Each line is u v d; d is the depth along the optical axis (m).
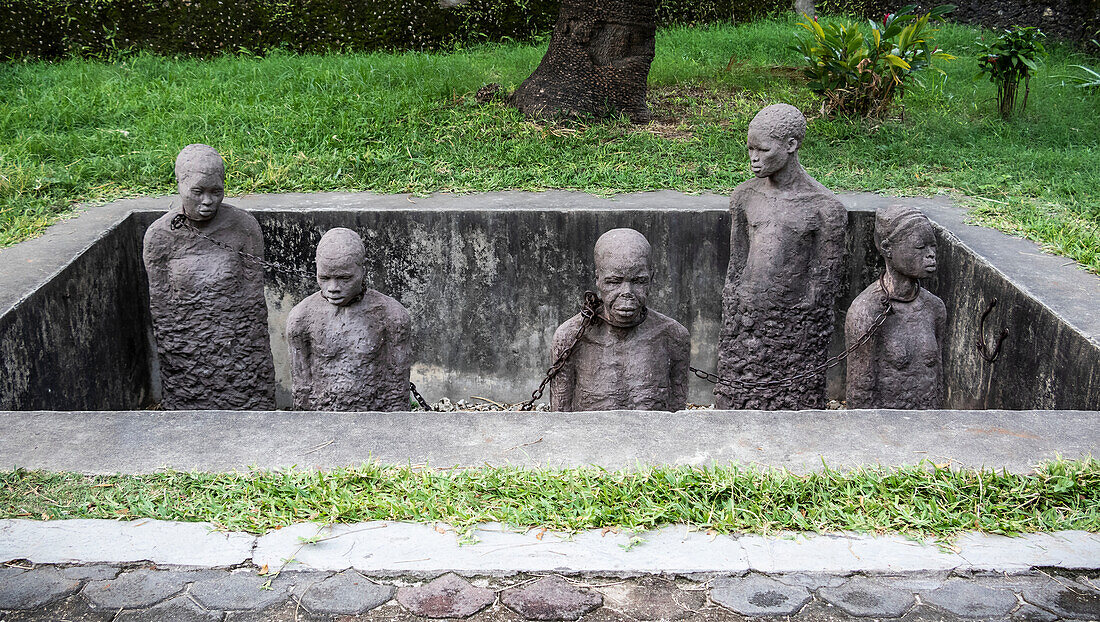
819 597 2.96
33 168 7.58
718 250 6.87
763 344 5.78
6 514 3.28
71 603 2.94
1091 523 3.24
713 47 11.84
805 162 8.10
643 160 8.05
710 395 7.17
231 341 5.95
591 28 9.03
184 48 12.12
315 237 6.89
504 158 8.05
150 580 3.03
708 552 3.12
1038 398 5.10
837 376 7.11
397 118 8.84
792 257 5.60
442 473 3.46
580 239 6.87
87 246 6.20
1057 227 6.37
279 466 3.53
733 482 3.37
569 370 4.95
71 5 11.80
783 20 13.29
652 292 6.95
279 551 3.13
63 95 9.43
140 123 8.78
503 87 9.79
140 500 3.33
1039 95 10.19
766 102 9.78
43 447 3.64
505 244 6.89
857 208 6.89
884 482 3.40
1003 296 5.56
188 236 5.79
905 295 5.27
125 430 3.77
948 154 8.27
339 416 3.87
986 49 9.44
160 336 5.95
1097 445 3.64
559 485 3.39
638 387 4.86
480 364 7.15
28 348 5.30
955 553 3.12
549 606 2.93
